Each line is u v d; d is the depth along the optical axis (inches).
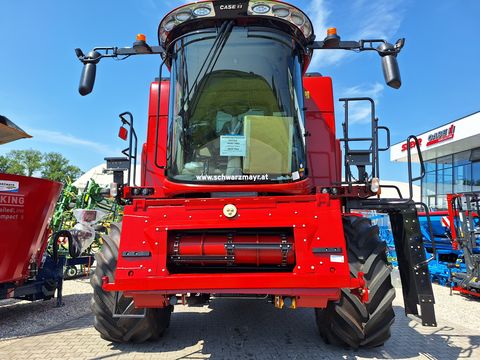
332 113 208.4
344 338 168.7
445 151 892.0
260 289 138.6
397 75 161.0
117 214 450.6
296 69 170.9
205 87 166.9
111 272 171.3
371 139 163.8
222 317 238.4
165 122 203.6
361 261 160.9
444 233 382.0
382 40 174.4
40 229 243.8
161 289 139.2
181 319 233.9
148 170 200.5
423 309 156.9
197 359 165.0
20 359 164.9
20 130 240.5
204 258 146.8
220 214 146.9
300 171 161.6
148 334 178.4
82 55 177.2
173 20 167.8
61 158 2352.4
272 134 162.7
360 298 159.6
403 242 169.2
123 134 171.0
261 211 146.4
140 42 177.5
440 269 369.4
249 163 159.9
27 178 228.4
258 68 167.3
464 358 167.3
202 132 163.8
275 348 179.2
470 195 311.7
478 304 286.4
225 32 167.5
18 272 229.9
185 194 162.6
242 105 165.3
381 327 164.2
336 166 203.2
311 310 256.2
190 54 169.2
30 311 261.3
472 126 741.3
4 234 216.1
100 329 174.4
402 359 165.3
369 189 152.4
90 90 174.4
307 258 140.2
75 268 404.5
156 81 212.8
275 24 169.6
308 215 144.4
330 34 176.7
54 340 192.1
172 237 149.6
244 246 145.6
